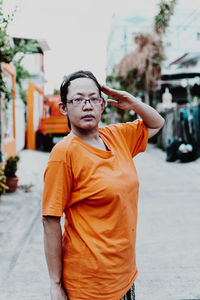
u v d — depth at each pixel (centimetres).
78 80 154
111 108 2788
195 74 1122
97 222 148
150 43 1698
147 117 183
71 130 164
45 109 2238
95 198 145
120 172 151
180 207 650
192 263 387
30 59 2367
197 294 318
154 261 393
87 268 147
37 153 1631
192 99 1441
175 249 430
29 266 385
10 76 1132
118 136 171
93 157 148
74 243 150
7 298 313
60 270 154
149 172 1094
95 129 159
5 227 536
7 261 399
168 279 348
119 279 151
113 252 147
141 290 327
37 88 1953
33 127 1814
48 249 151
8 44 657
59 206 147
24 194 781
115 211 147
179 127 1398
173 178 978
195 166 1157
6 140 1039
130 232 154
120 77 1978
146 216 588
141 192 793
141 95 2069
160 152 1647
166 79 1201
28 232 512
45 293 323
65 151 147
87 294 148
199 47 1226
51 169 148
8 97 780
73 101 152
